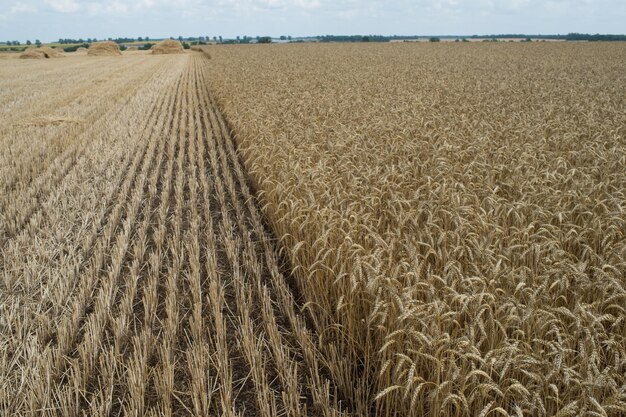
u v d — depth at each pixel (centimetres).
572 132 930
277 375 426
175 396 386
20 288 562
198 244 672
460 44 7919
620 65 3166
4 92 2253
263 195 820
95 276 588
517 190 636
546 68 2966
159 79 2867
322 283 500
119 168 1009
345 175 699
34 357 428
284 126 1094
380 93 1734
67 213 768
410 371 296
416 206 588
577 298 381
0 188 873
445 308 380
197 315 484
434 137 967
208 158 1169
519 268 400
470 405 338
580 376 284
